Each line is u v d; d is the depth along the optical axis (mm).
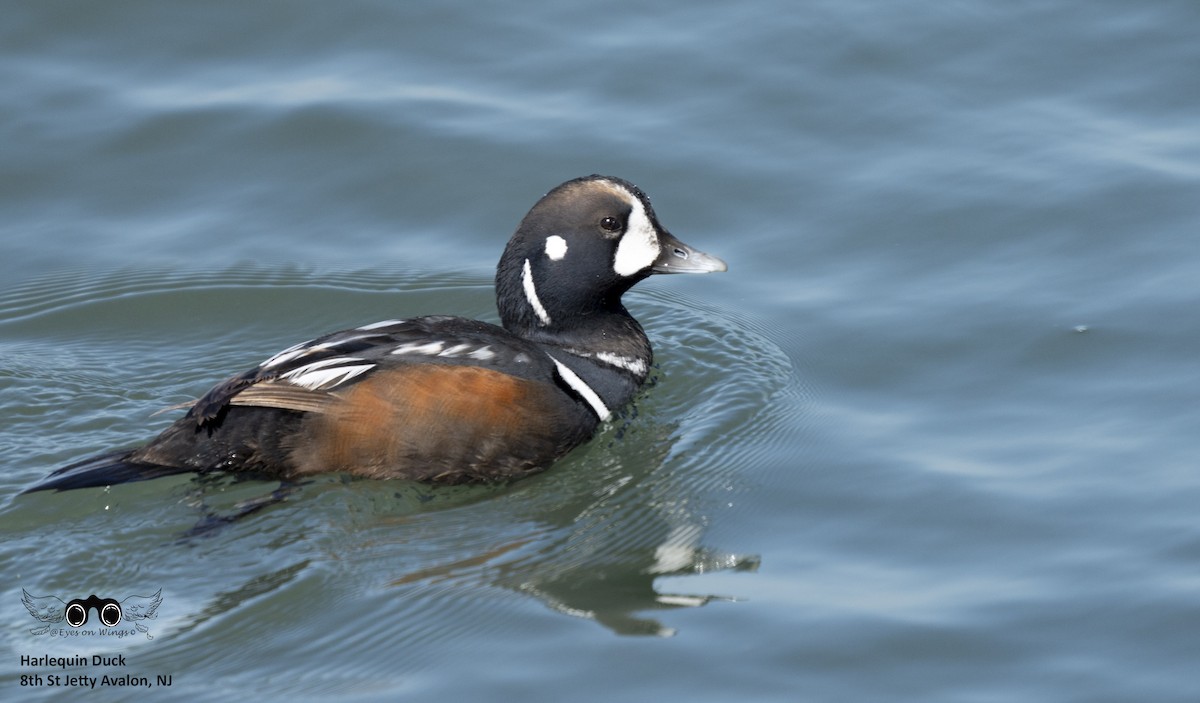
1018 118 18078
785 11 19734
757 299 15898
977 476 12812
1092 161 17281
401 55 19266
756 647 10625
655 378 14828
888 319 15344
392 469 12344
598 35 19516
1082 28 19406
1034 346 14664
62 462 12898
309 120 18172
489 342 12977
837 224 16812
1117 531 11938
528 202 17234
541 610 11078
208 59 19094
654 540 12156
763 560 11836
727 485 13016
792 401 14297
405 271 16438
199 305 15891
